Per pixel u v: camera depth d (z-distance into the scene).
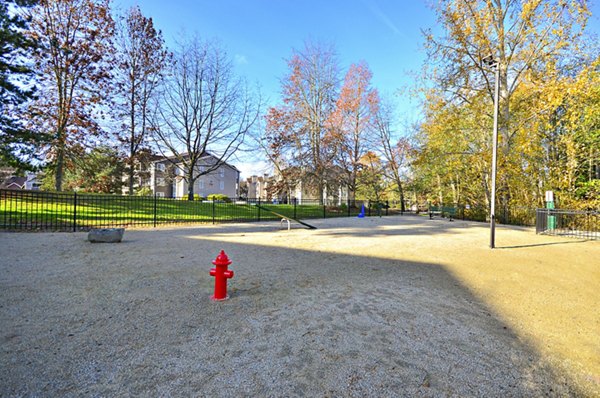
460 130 22.14
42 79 19.02
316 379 2.37
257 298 4.15
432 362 2.68
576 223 14.76
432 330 3.33
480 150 21.64
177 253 6.89
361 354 2.77
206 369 2.47
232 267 5.80
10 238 8.19
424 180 34.03
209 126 27.11
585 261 7.22
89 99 21.27
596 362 2.79
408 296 4.41
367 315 3.67
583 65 16.64
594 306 4.25
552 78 16.53
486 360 2.76
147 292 4.27
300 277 5.25
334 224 15.44
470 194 26.23
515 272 6.04
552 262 7.04
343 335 3.13
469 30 16.91
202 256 6.64
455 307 4.05
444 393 2.25
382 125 33.16
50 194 13.75
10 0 12.80
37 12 18.89
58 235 8.95
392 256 7.25
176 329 3.17
